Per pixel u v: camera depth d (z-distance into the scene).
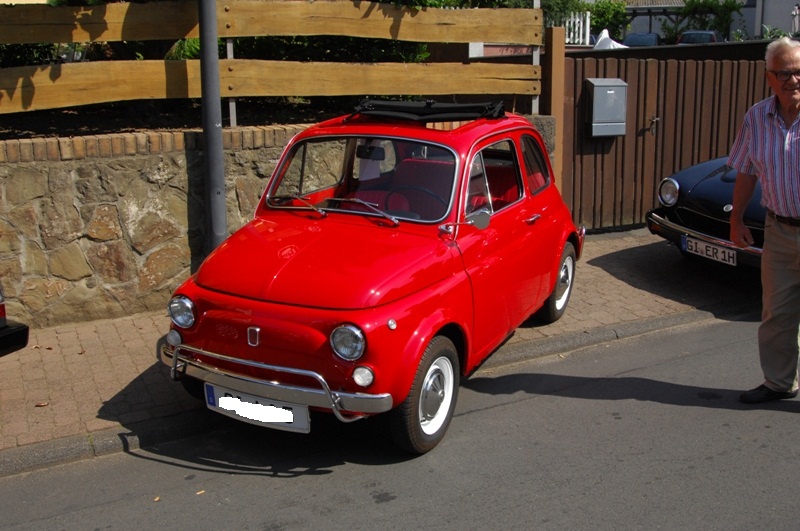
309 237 4.86
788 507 4.20
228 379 4.44
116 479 4.55
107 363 5.91
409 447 4.61
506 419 5.28
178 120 8.07
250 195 7.18
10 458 4.60
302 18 7.38
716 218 7.36
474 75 8.37
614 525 4.03
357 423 5.22
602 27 38.47
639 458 4.73
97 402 5.29
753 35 39.12
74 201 6.50
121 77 6.80
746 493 4.34
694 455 4.77
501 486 4.42
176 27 6.93
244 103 9.17
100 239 6.64
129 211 6.70
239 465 4.70
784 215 5.05
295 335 4.24
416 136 5.21
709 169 8.00
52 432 4.89
